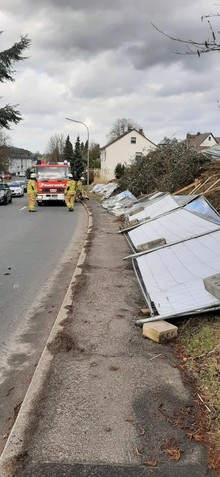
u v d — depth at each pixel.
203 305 4.46
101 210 21.80
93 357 3.99
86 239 11.72
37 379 3.58
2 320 5.41
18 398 3.54
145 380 3.54
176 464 2.55
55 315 5.61
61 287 7.00
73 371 3.71
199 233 7.52
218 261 5.55
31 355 4.39
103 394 3.33
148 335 4.42
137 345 4.27
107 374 3.65
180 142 21.47
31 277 7.66
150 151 24.38
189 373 3.67
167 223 9.95
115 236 12.20
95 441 2.76
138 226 11.58
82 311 5.34
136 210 14.45
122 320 5.00
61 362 3.89
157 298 5.11
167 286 5.41
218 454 2.62
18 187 40.22
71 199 22.42
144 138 65.81
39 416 3.04
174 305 4.77
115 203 21.12
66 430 2.88
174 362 3.89
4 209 23.66
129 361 3.90
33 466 2.55
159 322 4.57
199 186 15.50
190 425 2.91
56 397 3.29
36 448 2.71
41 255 9.73
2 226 15.34
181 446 2.70
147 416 3.03
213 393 3.26
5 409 3.38
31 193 21.94
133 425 2.92
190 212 9.54
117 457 2.61
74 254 9.91
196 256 6.12
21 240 11.99
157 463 2.56
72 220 17.78
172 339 4.34
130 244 10.20
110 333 4.59
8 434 3.02
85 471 2.50
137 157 28.47
